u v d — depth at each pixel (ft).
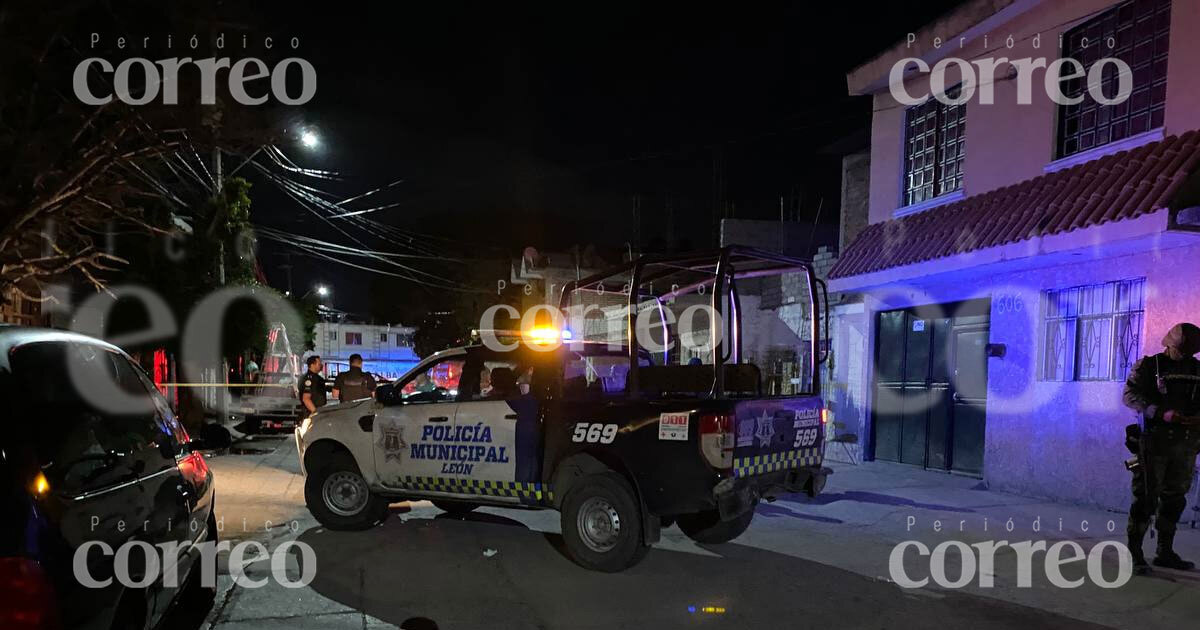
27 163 17.56
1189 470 18.42
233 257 51.70
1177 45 24.90
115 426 11.99
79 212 20.77
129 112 18.61
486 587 17.60
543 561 19.83
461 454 21.35
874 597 16.97
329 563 19.49
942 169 35.81
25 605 8.29
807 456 21.13
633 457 18.54
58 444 9.95
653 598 16.88
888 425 38.09
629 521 18.28
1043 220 26.25
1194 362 18.39
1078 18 28.55
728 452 17.57
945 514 25.53
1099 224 23.75
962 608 16.26
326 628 14.93
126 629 10.47
